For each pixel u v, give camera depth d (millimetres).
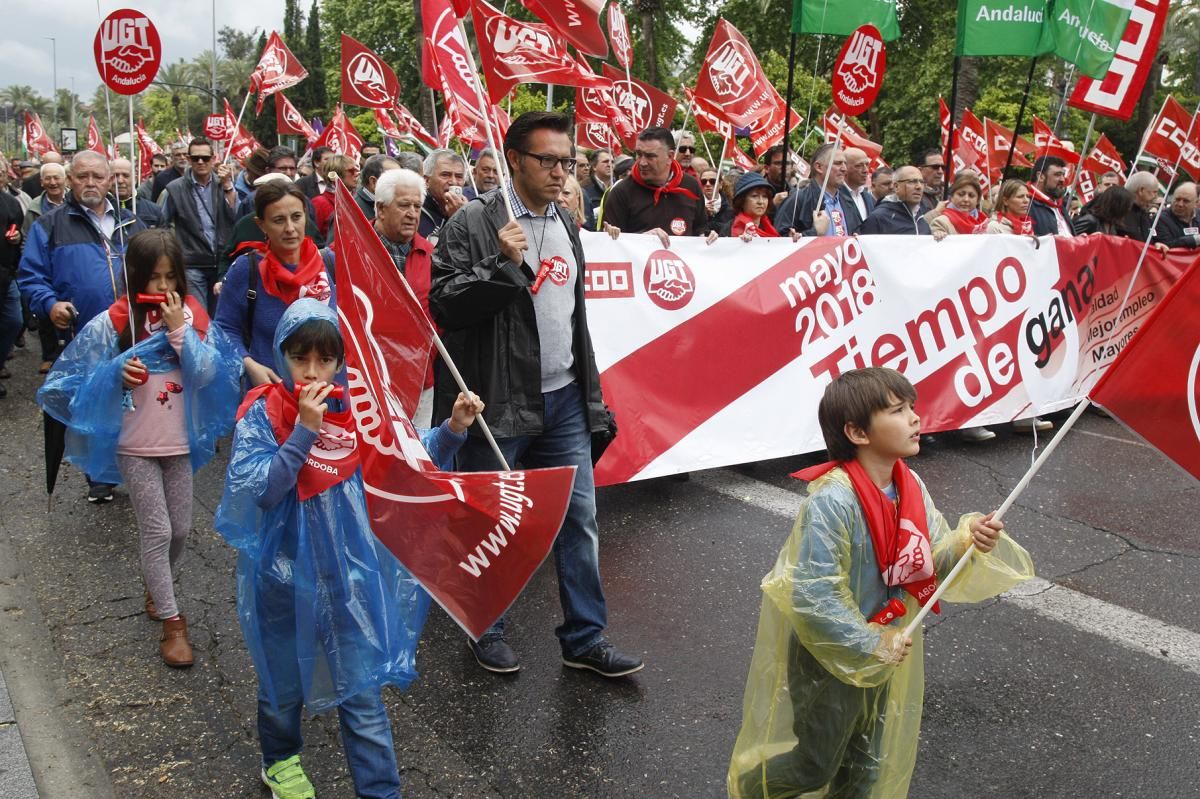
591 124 9398
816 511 2369
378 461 2549
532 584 4562
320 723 3426
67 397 3926
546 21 4383
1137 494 5793
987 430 7125
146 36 4910
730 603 4328
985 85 28016
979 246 6898
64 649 3941
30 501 5586
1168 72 37906
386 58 39469
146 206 8266
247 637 2752
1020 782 3123
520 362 3531
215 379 3941
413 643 2801
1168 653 3936
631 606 4297
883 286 6504
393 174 4797
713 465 5793
